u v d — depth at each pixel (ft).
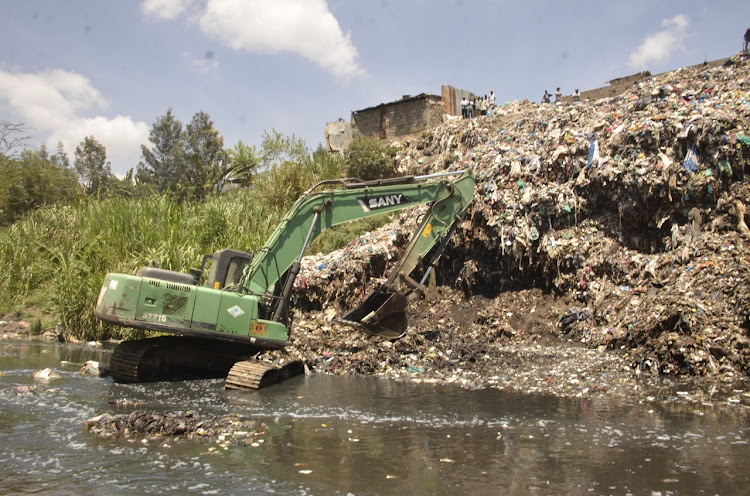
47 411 26.04
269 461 19.54
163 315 32.76
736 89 48.55
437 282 56.03
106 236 65.05
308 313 57.57
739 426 23.61
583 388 31.50
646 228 45.93
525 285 50.85
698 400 28.22
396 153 84.89
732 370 33.19
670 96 51.83
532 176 52.34
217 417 25.29
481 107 85.40
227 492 16.83
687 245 41.73
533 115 65.57
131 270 57.47
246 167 114.32
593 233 48.26
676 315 36.22
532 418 25.27
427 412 26.43
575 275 47.73
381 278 56.90
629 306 41.86
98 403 27.84
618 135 48.26
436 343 44.06
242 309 34.78
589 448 20.95
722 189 41.65
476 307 51.57
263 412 26.50
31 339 52.65
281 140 113.29
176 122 184.44
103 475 18.11
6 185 104.22
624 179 46.11
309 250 68.74
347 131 99.71
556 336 45.47
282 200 83.30
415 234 40.83
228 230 69.87
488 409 27.04
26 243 68.80
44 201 108.06
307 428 23.72
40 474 18.17
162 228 67.46
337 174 86.38
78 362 40.32
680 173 43.42
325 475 18.24
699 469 18.65
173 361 36.47
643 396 29.40
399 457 20.02
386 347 42.37
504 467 19.01
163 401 28.66
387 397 29.81
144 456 19.95
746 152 40.96
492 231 51.70
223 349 37.32
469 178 41.65
